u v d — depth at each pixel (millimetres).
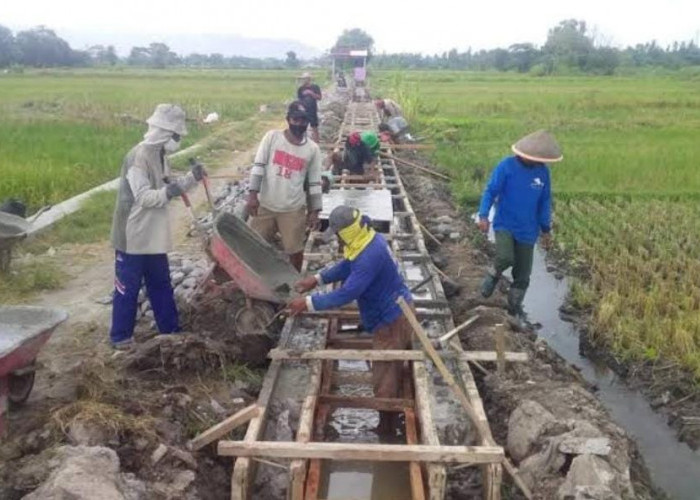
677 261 10742
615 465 5043
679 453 6504
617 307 9234
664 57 103125
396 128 22000
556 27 97625
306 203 8391
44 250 10500
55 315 5594
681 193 15703
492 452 4742
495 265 8570
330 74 75625
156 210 6680
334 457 4805
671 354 8070
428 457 4762
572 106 36562
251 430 5207
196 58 138000
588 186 16578
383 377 6191
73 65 98688
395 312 6043
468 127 28031
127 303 6832
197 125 25953
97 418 4992
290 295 7027
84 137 21281
